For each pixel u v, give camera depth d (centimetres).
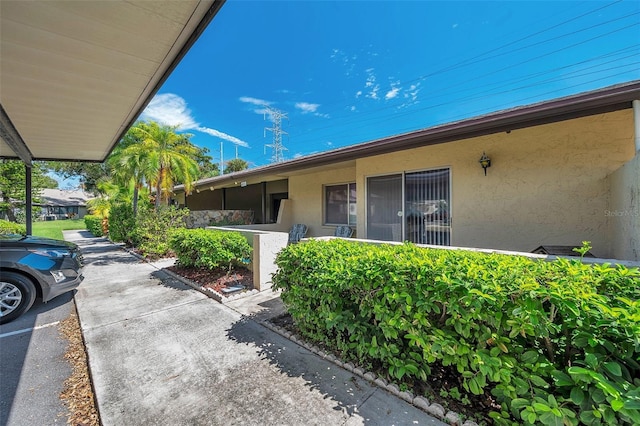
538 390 168
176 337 322
